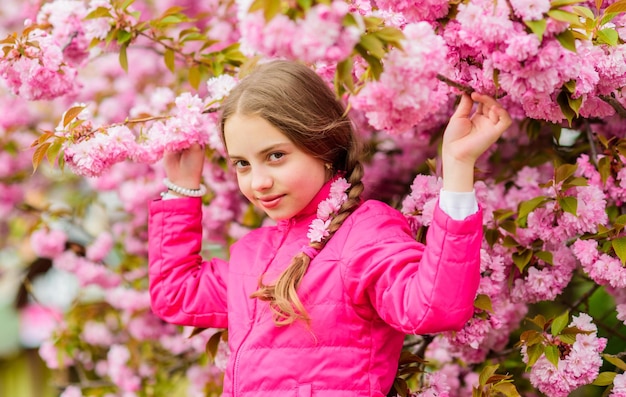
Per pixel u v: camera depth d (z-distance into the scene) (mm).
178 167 2195
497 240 2203
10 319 4598
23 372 4727
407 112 1504
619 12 1853
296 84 1838
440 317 1559
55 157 2035
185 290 2121
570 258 2254
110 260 3887
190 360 3611
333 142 1876
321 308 1745
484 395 2066
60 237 3717
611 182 2275
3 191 4090
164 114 2396
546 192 2367
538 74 1550
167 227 2164
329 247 1802
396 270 1670
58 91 2385
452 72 1719
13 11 4078
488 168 3082
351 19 1364
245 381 1797
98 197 4008
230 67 2617
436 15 1703
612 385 2061
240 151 1812
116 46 2594
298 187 1805
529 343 2027
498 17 1521
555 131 2506
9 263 4406
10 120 3900
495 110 1596
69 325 3703
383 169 3426
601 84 1871
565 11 1523
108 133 2084
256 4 1310
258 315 1860
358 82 1595
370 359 1757
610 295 2820
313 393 1721
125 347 3596
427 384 2104
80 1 2592
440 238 1564
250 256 2010
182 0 4074
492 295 2148
